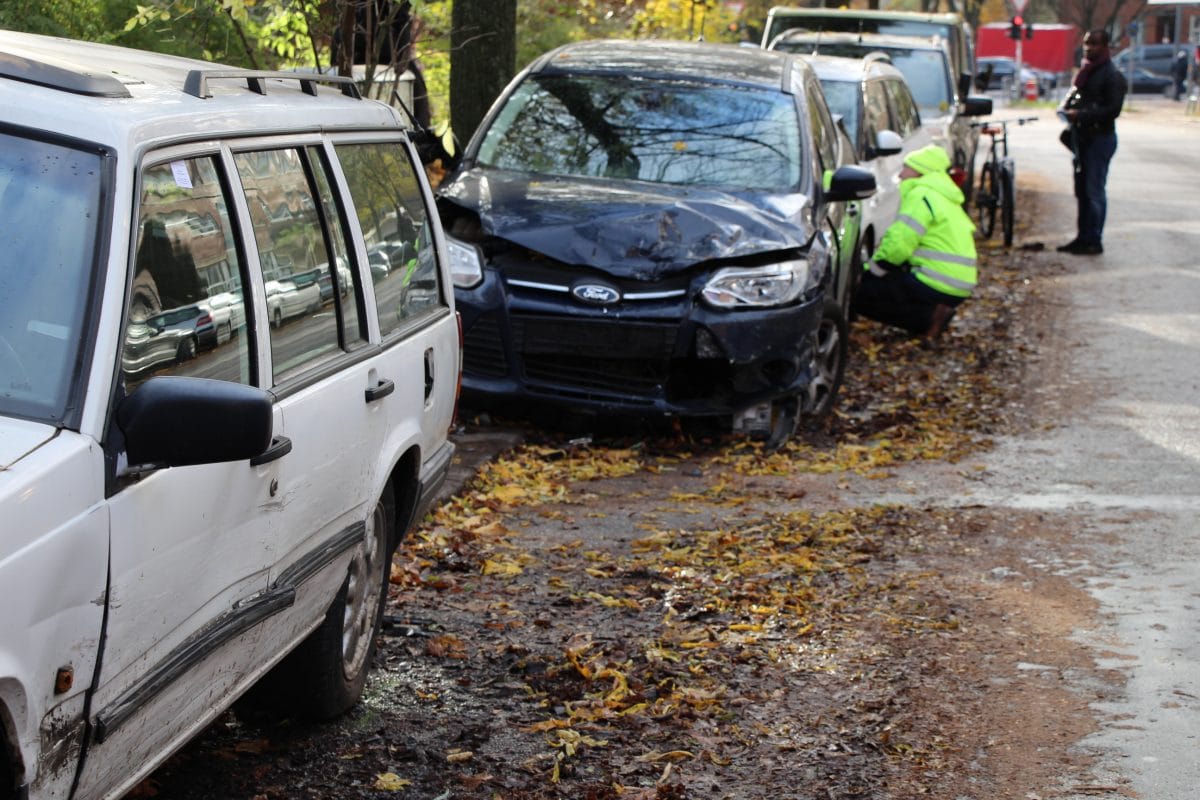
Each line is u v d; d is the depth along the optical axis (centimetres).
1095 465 891
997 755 471
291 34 1005
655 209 898
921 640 578
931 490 832
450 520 737
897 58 1895
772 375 896
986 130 1969
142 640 315
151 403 297
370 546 484
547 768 456
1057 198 2367
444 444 552
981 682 534
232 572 357
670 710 503
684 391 884
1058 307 1457
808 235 912
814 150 993
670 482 845
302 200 419
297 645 430
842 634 584
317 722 475
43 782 288
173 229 340
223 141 373
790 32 1923
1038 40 6850
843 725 496
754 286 874
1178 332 1323
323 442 405
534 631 580
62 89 330
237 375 363
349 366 431
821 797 442
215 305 355
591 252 871
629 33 2030
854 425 1006
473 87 1182
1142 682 532
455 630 578
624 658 552
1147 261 1722
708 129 991
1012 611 614
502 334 884
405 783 439
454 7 1181
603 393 884
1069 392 1104
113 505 297
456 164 1000
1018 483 848
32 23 802
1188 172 2747
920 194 1257
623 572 664
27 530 273
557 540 720
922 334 1289
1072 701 515
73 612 287
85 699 297
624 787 443
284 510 383
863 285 1275
